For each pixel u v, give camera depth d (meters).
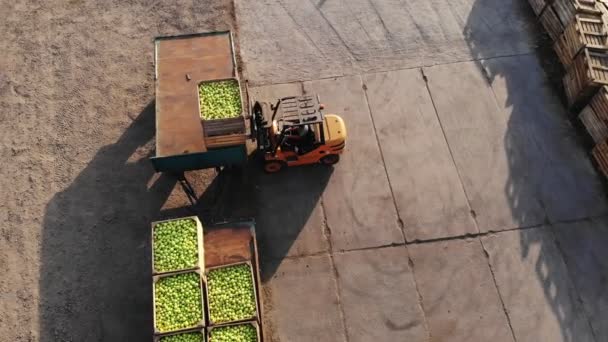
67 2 18.33
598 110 14.95
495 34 17.78
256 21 18.03
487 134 15.63
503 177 14.85
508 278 13.26
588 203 14.45
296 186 14.66
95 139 15.41
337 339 12.43
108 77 16.64
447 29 17.88
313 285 13.14
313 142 13.95
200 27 17.78
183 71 14.09
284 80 16.64
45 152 15.15
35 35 17.61
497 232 13.95
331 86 16.55
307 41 17.58
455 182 14.74
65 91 16.34
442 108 16.12
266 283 13.14
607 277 13.31
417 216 14.18
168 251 11.46
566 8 16.58
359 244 13.75
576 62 15.73
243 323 10.84
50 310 12.71
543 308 12.84
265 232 13.89
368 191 14.59
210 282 11.37
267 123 13.50
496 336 12.47
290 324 12.60
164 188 14.52
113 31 17.69
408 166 15.02
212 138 12.06
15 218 14.00
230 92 12.79
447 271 13.35
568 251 13.68
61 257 13.45
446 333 12.51
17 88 16.39
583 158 15.26
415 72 16.89
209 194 14.43
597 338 12.47
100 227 13.90
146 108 16.02
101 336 12.41
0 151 15.12
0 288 12.96
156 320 10.70
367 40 17.61
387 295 13.01
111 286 13.06
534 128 15.77
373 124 15.80
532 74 16.88
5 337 12.33
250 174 14.82
